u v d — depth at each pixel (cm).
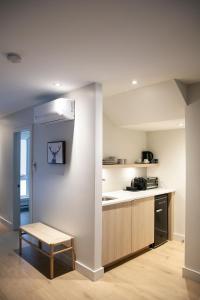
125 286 262
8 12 142
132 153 439
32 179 408
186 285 264
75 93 309
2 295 244
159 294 247
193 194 275
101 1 132
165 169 432
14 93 329
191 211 277
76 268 296
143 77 262
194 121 276
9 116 493
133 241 330
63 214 328
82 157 296
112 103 357
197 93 275
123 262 321
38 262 319
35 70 240
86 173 288
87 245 283
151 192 379
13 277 280
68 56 207
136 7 138
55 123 346
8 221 488
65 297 241
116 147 412
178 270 299
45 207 370
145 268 304
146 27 160
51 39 176
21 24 156
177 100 289
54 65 227
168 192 399
